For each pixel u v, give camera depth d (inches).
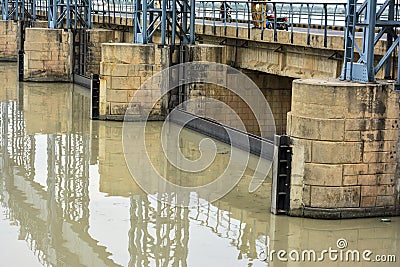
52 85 1925.4
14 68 2385.6
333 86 778.8
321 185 798.5
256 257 706.2
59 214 836.6
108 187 949.8
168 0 1472.7
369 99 788.0
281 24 1590.8
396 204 816.3
